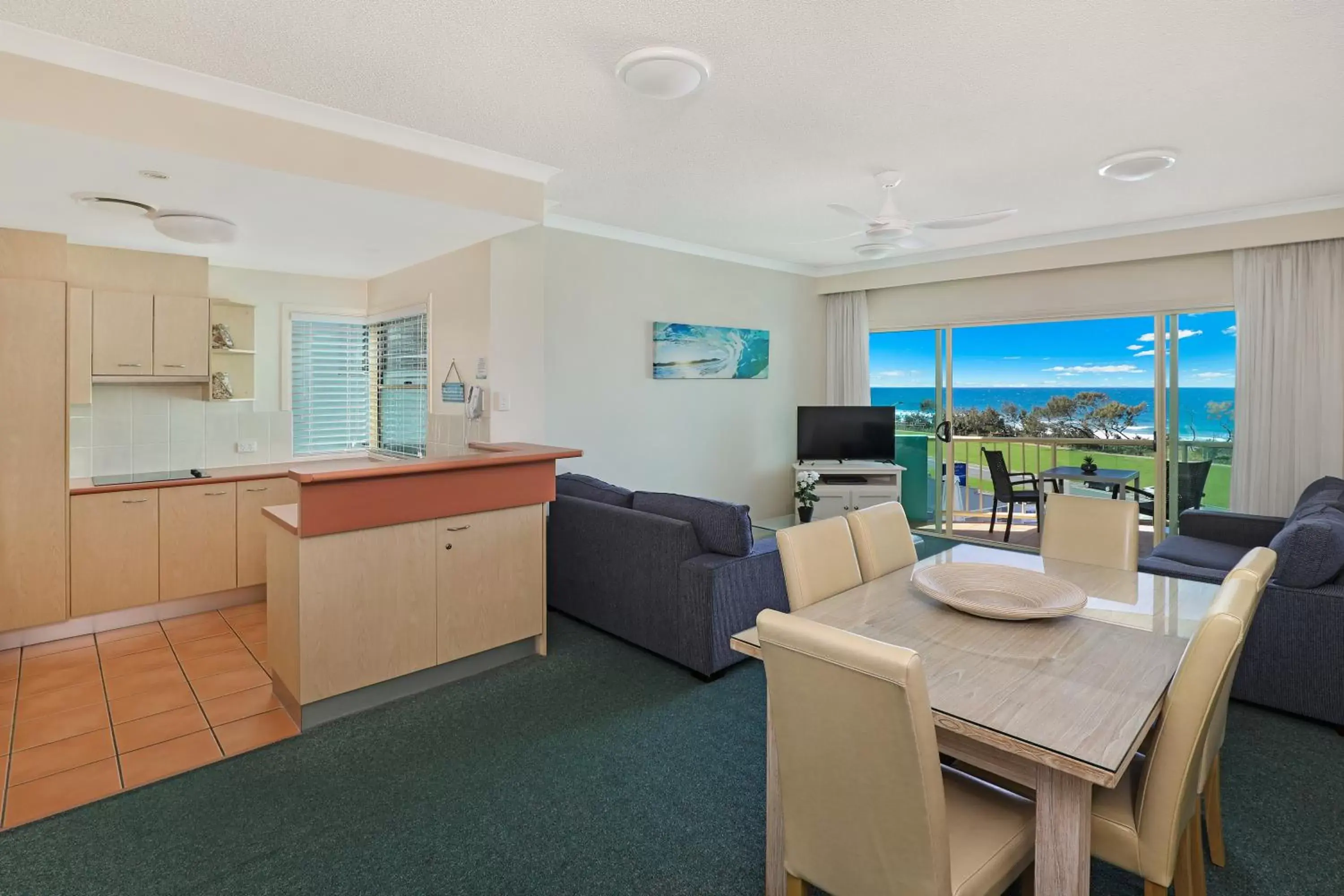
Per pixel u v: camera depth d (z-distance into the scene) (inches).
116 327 154.0
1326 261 170.9
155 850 81.0
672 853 81.3
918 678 48.8
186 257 168.9
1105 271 209.3
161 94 100.0
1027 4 81.9
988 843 59.2
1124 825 60.7
